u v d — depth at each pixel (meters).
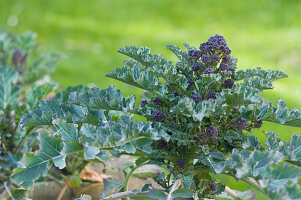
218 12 8.95
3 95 1.92
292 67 5.40
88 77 4.45
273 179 1.28
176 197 1.41
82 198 1.53
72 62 5.12
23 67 2.59
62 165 1.38
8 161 1.86
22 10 7.96
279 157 1.33
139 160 1.50
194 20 8.56
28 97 1.94
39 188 1.92
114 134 1.37
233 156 1.34
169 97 1.42
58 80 4.05
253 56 5.54
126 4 9.13
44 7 8.39
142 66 1.50
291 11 8.95
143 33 7.16
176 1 9.35
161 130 1.37
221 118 1.42
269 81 1.45
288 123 1.41
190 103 1.31
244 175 1.27
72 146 1.40
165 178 1.52
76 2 8.80
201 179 1.48
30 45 2.73
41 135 1.40
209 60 1.39
